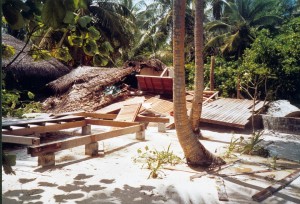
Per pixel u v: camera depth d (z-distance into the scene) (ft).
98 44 9.84
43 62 54.85
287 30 60.23
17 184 16.02
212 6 89.20
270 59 51.39
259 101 45.09
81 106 45.57
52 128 26.84
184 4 18.93
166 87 48.34
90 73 54.03
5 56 9.82
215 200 14.84
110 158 21.97
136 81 60.08
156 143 27.35
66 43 32.81
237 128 37.29
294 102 55.01
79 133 30.91
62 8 6.29
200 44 29.78
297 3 88.17
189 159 20.53
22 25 6.45
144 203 14.25
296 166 21.45
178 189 16.12
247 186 17.01
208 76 59.72
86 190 15.60
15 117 32.73
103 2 71.92
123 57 88.48
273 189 16.31
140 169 19.47
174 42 19.13
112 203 14.14
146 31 88.69
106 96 47.37
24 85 50.62
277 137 32.89
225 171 19.63
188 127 20.17
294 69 50.31
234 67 60.49
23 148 24.68
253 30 72.13
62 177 17.40
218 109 40.68
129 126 28.45
